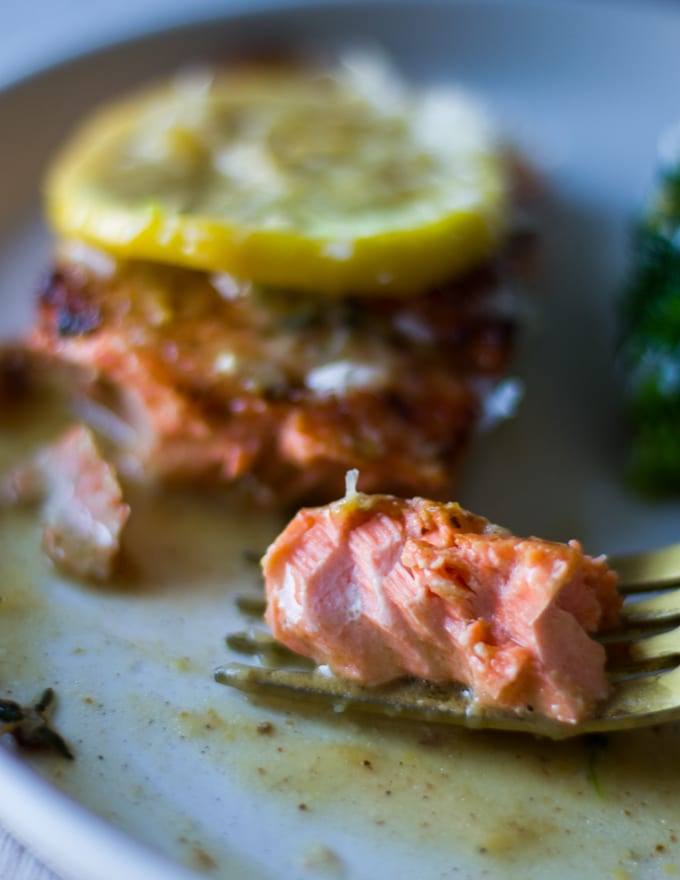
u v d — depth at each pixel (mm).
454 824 146
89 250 193
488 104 251
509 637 147
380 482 176
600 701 148
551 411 201
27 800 138
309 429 174
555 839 145
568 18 251
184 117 210
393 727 153
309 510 156
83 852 135
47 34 255
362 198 189
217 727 154
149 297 186
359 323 183
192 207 185
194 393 179
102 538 171
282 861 143
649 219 205
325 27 251
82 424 193
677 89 248
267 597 157
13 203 225
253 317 183
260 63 246
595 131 246
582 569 151
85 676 158
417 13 252
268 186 192
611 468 194
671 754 152
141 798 147
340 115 216
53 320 188
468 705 150
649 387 191
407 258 180
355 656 151
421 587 148
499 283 196
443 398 180
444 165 202
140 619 166
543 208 233
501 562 148
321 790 149
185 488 184
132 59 241
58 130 233
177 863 136
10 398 194
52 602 167
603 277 222
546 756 151
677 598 158
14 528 177
